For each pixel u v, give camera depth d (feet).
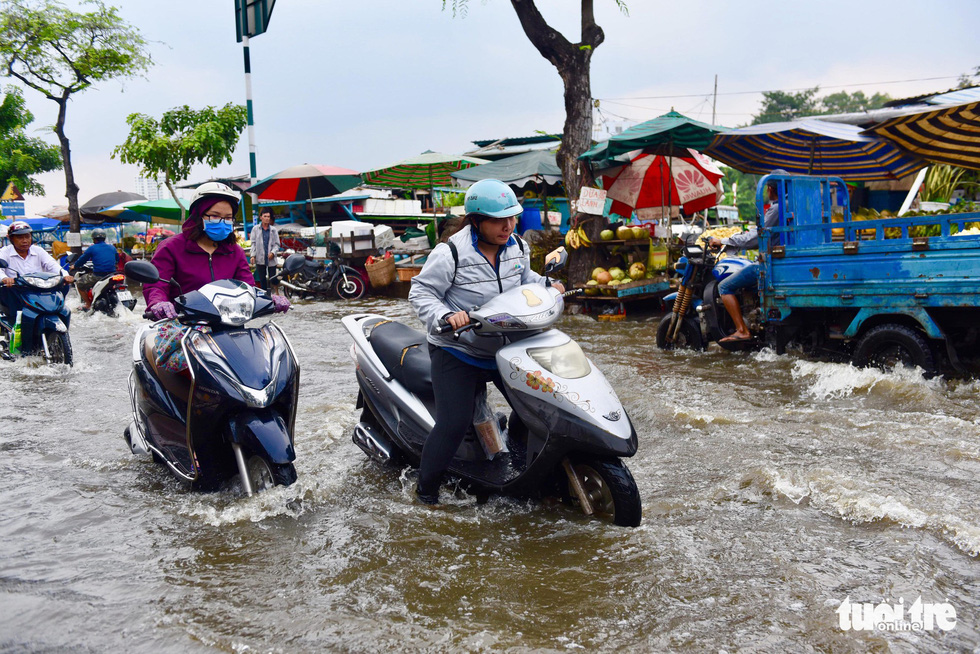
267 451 12.74
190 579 10.40
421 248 59.41
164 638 8.84
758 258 24.03
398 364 14.57
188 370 13.15
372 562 10.87
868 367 21.22
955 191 47.67
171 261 14.48
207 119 80.89
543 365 12.05
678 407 18.74
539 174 53.06
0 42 66.85
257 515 12.64
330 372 25.04
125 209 84.43
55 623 9.23
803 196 24.66
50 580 10.38
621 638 8.74
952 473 13.82
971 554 10.61
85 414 19.92
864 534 11.37
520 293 12.31
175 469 14.24
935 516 11.59
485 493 13.50
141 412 15.64
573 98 42.01
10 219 88.38
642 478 14.21
